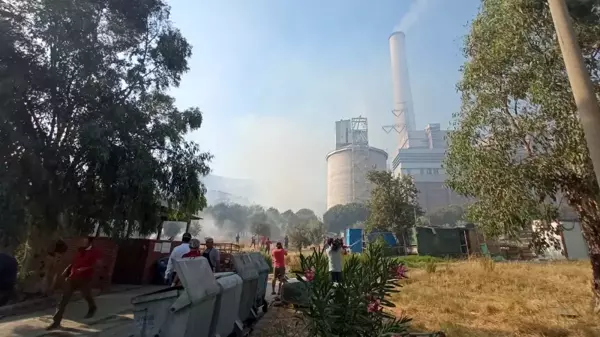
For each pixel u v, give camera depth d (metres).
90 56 11.93
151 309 4.77
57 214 12.09
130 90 13.98
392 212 38.28
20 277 11.20
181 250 8.11
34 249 11.58
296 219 125.06
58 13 10.93
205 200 18.38
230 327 6.70
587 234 8.59
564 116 7.11
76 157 11.98
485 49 8.76
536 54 7.66
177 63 15.06
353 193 139.75
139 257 15.95
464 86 9.24
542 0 7.63
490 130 8.77
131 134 13.03
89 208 12.76
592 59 7.57
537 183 7.73
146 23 14.38
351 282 4.50
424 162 142.38
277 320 8.70
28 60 10.92
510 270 16.73
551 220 8.48
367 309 4.36
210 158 15.45
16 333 7.33
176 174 14.19
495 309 9.14
